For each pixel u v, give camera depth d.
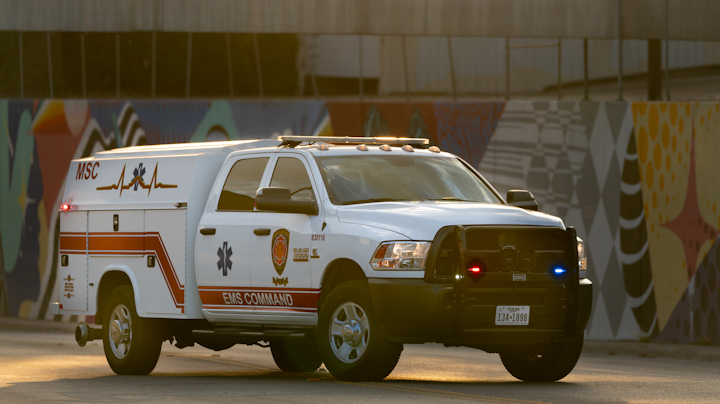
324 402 22.75
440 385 26.70
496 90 61.09
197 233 30.20
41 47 65.31
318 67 61.62
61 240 34.97
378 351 25.56
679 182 56.62
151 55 63.34
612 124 57.78
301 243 27.39
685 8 61.41
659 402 23.50
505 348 28.31
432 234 25.17
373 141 30.73
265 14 61.94
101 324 33.84
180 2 62.84
